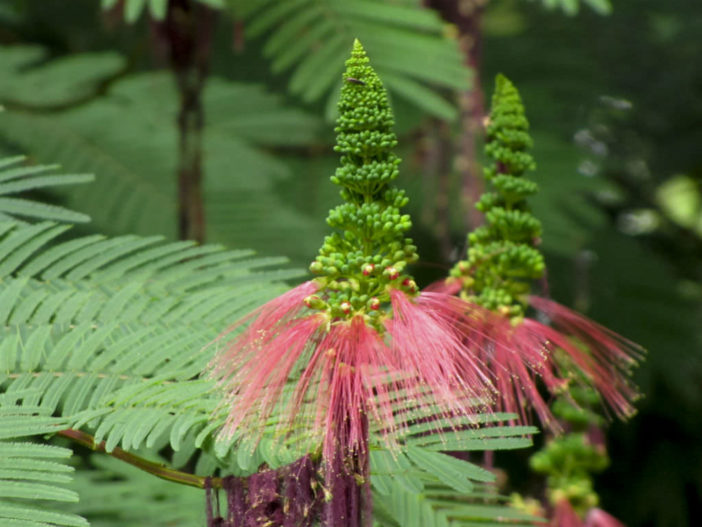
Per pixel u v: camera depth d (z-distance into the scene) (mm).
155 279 1030
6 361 959
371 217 916
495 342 973
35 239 1033
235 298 1015
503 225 1036
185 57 1637
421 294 944
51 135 2107
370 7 1465
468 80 1453
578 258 2480
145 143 2119
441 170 2230
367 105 919
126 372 958
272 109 2287
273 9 1484
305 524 899
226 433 910
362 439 898
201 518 1061
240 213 2094
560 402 1122
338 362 906
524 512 1020
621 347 1056
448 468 926
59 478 899
